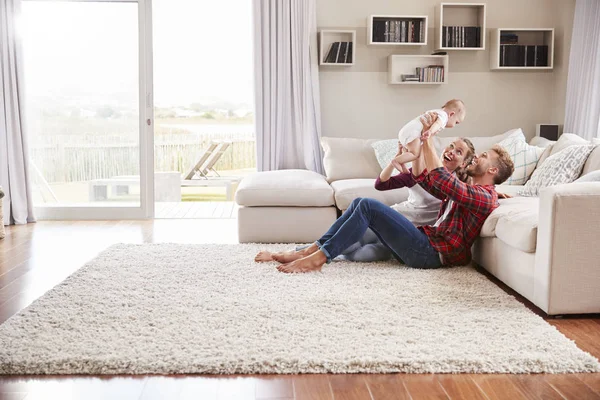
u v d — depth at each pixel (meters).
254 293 3.52
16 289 3.82
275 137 6.58
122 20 6.53
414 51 6.72
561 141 5.02
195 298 3.43
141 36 6.51
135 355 2.64
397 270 4.02
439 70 6.61
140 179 6.64
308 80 6.52
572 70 6.16
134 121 6.62
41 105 6.58
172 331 2.91
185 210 7.70
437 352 2.67
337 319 3.07
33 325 3.00
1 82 6.18
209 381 2.47
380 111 6.77
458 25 6.70
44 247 5.10
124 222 6.43
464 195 3.80
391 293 3.51
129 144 6.64
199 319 3.08
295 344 2.76
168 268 4.12
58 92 6.58
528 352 2.68
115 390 2.39
